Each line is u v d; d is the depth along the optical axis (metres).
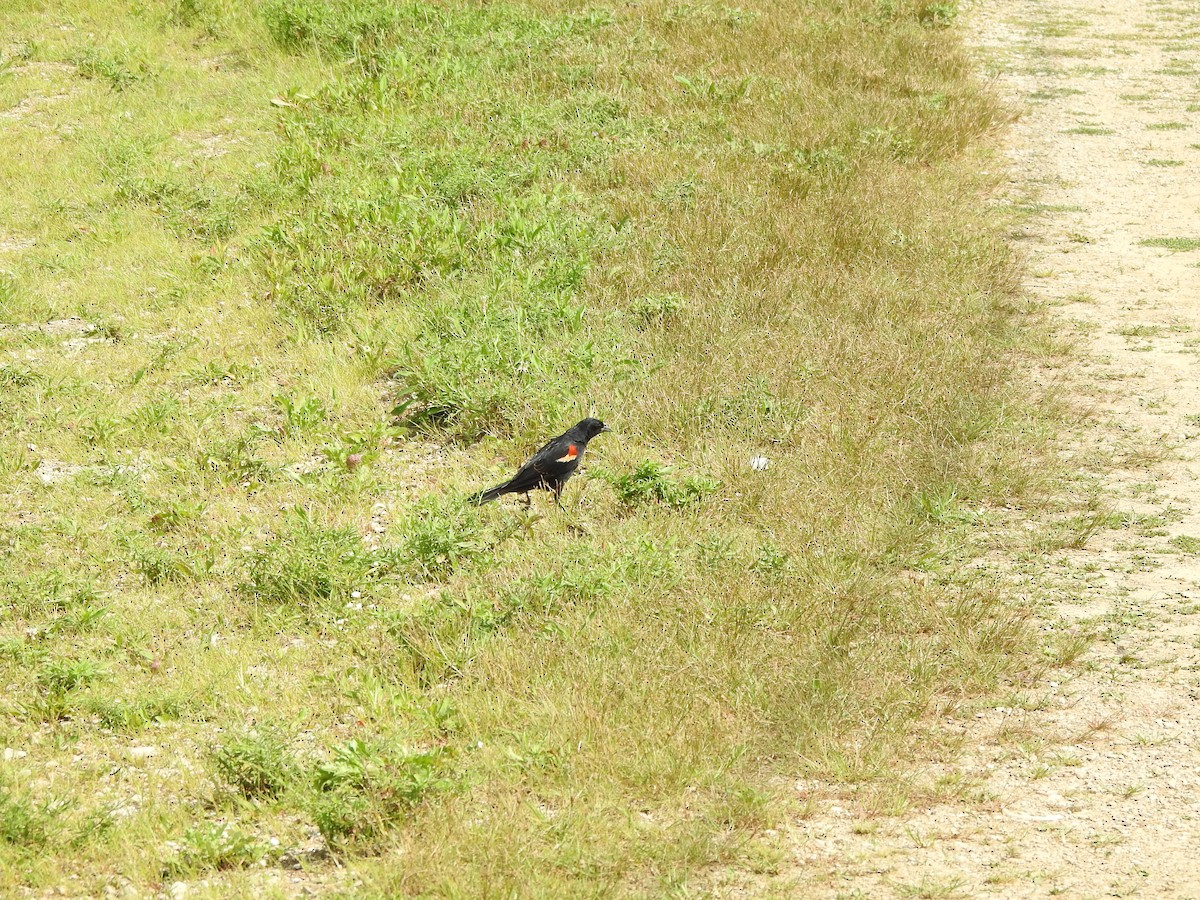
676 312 15.70
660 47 27.08
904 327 15.66
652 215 18.92
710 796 7.75
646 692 8.60
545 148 21.73
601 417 13.38
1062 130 25.17
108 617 10.10
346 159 21.78
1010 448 12.90
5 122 24.77
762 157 21.45
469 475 12.66
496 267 16.95
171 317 16.78
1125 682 9.04
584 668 8.89
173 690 9.12
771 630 9.58
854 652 9.25
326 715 8.80
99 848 7.30
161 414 13.73
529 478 11.32
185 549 11.11
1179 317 16.88
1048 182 22.50
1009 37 31.52
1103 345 15.94
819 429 12.96
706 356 14.62
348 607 10.22
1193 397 14.35
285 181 21.28
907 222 19.14
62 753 8.45
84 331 16.53
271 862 7.30
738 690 8.66
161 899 6.91
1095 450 13.05
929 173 21.88
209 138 24.22
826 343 14.90
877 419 13.29
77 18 30.08
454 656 9.28
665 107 23.69
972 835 7.41
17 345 15.91
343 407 14.30
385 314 16.41
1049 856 7.16
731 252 17.52
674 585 10.02
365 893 6.80
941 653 9.32
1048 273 18.48
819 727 8.36
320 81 26.06
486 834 7.17
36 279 17.94
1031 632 9.55
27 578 10.55
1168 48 30.88
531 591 9.97
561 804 7.60
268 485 12.52
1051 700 8.84
